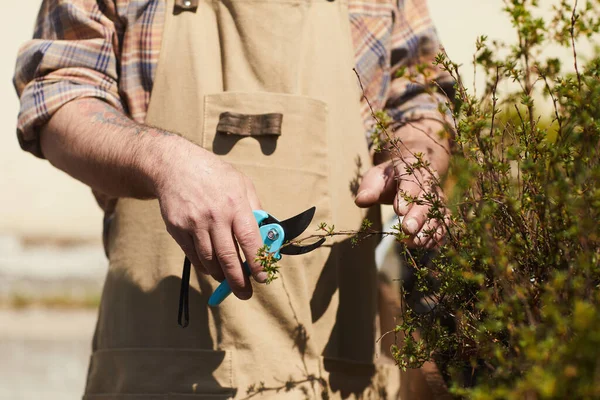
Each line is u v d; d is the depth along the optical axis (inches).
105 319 85.6
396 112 95.7
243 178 71.1
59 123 80.6
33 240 508.7
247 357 79.4
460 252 60.9
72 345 354.9
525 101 60.8
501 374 51.6
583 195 52.1
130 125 76.6
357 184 86.5
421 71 68.1
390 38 94.4
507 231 59.1
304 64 85.5
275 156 81.7
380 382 88.0
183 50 83.9
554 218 54.8
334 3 89.4
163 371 80.0
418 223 70.4
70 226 544.4
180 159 70.6
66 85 82.4
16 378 292.8
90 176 78.5
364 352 86.0
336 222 84.2
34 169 599.8
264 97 82.1
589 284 49.9
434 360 66.9
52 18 87.4
